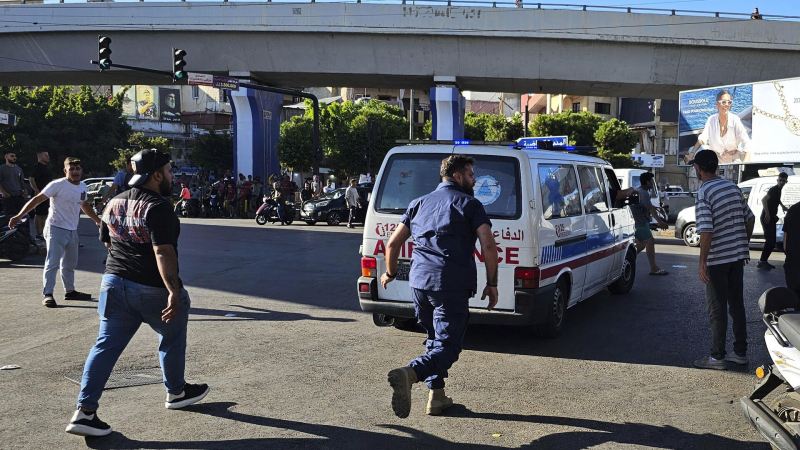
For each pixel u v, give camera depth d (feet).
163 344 14.60
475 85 113.80
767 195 39.24
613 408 15.38
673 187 130.41
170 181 13.94
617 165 162.40
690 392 16.60
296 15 103.60
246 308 26.53
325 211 77.30
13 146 146.92
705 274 18.48
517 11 99.45
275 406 15.28
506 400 15.89
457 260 14.21
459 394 16.30
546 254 20.63
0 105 146.10
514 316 19.88
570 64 102.37
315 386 16.79
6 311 25.25
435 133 109.29
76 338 21.26
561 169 22.98
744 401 12.23
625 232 29.78
